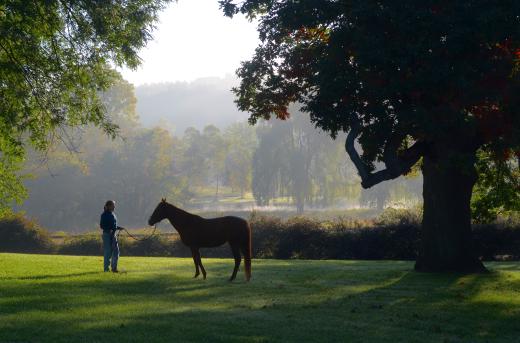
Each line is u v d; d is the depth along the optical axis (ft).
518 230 114.32
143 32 72.49
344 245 122.62
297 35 67.77
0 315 40.14
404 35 52.47
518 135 53.52
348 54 56.03
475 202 80.94
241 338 34.99
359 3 54.03
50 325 37.50
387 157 57.00
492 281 61.67
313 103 57.57
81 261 79.00
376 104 55.26
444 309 47.19
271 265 80.28
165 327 37.55
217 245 61.52
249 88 71.41
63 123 75.15
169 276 63.00
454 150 57.72
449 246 68.28
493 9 49.44
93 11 68.28
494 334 39.45
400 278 64.13
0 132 74.79
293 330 37.93
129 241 136.56
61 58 71.72
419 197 297.94
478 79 51.72
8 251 145.07
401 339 36.83
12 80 68.44
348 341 35.73
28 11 62.85
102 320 39.37
